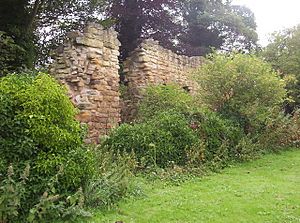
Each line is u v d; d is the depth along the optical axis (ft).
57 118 18.39
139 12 64.95
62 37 47.88
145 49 46.85
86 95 35.45
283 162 32.65
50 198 16.12
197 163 29.48
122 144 29.27
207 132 32.86
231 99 37.93
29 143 17.08
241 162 32.60
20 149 17.01
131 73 47.29
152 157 28.30
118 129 30.81
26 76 19.85
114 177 21.39
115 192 20.34
